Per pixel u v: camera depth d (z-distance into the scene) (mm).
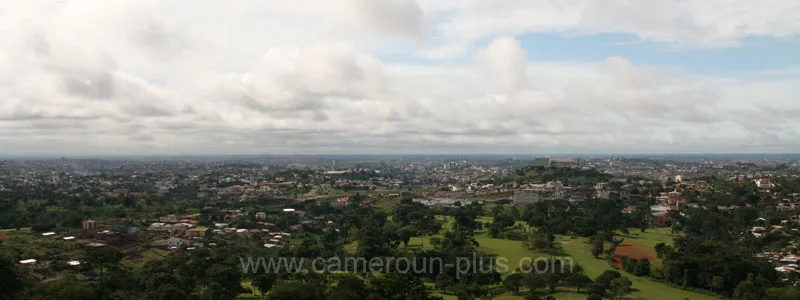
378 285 181000
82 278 193125
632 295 197750
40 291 164875
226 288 187375
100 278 189375
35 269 199000
